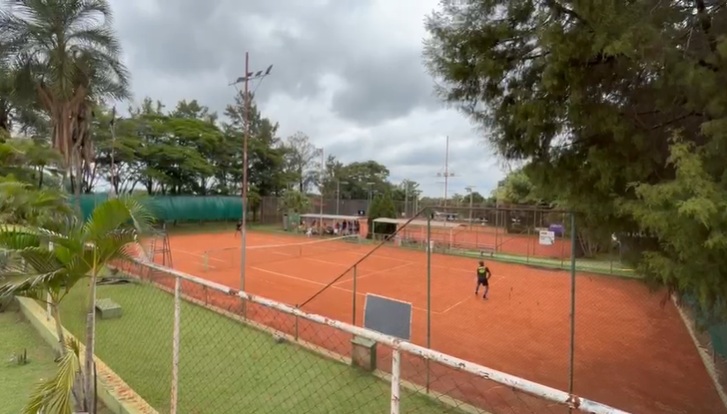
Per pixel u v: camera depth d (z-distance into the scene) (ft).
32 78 64.13
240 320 31.91
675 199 12.28
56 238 13.92
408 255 86.99
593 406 5.25
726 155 12.60
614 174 17.06
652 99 16.51
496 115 20.33
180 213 125.90
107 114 106.52
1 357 21.06
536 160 20.08
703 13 14.90
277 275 62.54
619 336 36.50
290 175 170.40
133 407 15.01
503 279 63.77
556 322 40.68
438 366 26.04
